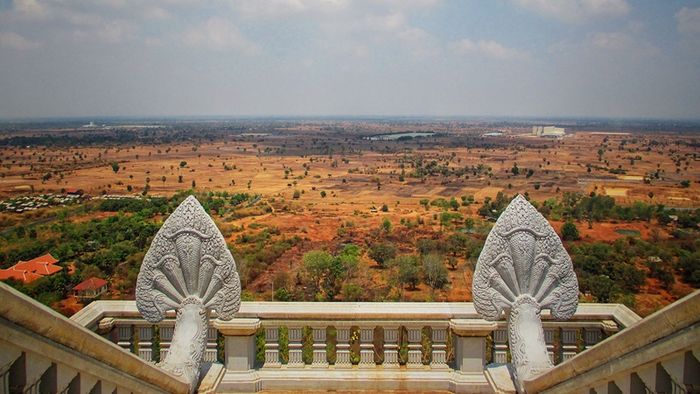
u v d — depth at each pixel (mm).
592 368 3385
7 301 2328
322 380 5461
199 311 5082
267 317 5574
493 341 5695
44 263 42875
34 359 2627
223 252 5062
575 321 5758
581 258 45156
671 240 57469
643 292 40406
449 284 44156
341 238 66062
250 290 42406
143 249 49500
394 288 42750
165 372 4191
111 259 45094
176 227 5086
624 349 2980
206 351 5707
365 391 5465
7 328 2391
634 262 47062
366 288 42812
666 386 2787
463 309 5590
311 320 5574
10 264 45906
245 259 47906
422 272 45688
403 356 5742
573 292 5031
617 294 37250
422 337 6008
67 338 2836
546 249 5008
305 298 39906
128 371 3586
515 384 4887
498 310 5027
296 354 5648
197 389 4977
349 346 5672
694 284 42125
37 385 2668
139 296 5117
